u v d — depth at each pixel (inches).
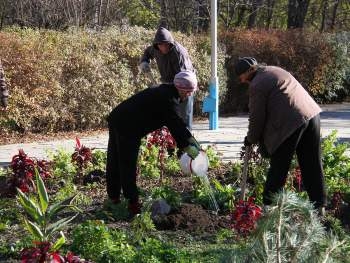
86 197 341.4
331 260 164.2
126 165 303.6
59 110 646.5
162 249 243.1
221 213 315.0
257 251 165.3
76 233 252.5
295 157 343.3
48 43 636.1
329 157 382.9
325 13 1589.6
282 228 167.5
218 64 817.5
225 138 600.4
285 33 944.9
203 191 329.4
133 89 703.1
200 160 303.1
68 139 615.5
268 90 283.3
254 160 364.8
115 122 302.8
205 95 797.2
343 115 844.0
